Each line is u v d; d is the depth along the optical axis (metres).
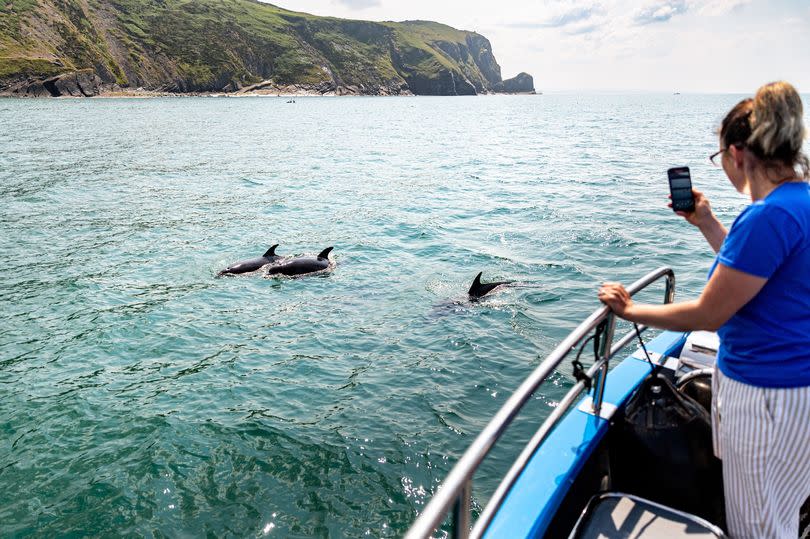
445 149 47.69
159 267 15.55
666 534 2.99
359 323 11.83
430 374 9.59
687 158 40.69
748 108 2.54
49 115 83.00
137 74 185.25
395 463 7.30
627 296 2.96
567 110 153.75
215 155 41.50
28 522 6.35
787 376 2.47
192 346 10.77
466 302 12.80
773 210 2.35
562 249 16.88
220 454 7.50
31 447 7.66
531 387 2.59
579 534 3.04
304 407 8.62
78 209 22.56
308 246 17.78
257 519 6.37
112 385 9.30
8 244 17.48
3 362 10.04
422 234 19.06
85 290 13.66
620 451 3.55
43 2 177.50
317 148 47.66
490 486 6.79
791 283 2.41
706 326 2.55
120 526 6.29
